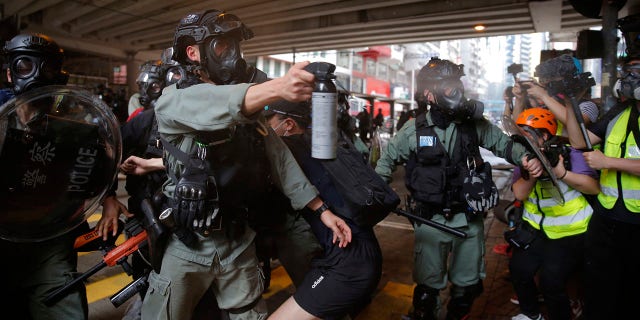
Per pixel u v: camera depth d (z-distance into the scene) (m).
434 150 2.73
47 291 2.09
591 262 2.52
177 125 1.62
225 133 1.63
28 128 1.72
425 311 2.88
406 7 13.45
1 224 1.71
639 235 2.35
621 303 2.53
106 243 2.29
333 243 1.91
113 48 22.70
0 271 2.06
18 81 2.06
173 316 1.80
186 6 13.83
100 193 1.91
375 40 17.98
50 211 1.80
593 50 4.80
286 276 3.91
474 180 2.63
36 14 17.44
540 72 2.67
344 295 1.88
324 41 18.64
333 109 1.39
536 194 2.70
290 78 1.37
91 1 13.95
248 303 1.91
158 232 1.73
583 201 2.61
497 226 5.91
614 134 2.44
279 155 1.81
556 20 12.99
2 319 2.20
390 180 3.03
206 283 1.84
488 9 12.21
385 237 5.32
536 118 2.64
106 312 3.14
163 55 2.99
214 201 1.66
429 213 2.78
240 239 1.85
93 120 1.86
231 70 1.70
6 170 1.69
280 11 14.26
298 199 1.82
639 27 2.36
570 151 2.56
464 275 2.84
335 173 1.91
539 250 2.73
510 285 3.85
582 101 3.04
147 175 2.21
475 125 2.79
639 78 2.25
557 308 2.70
